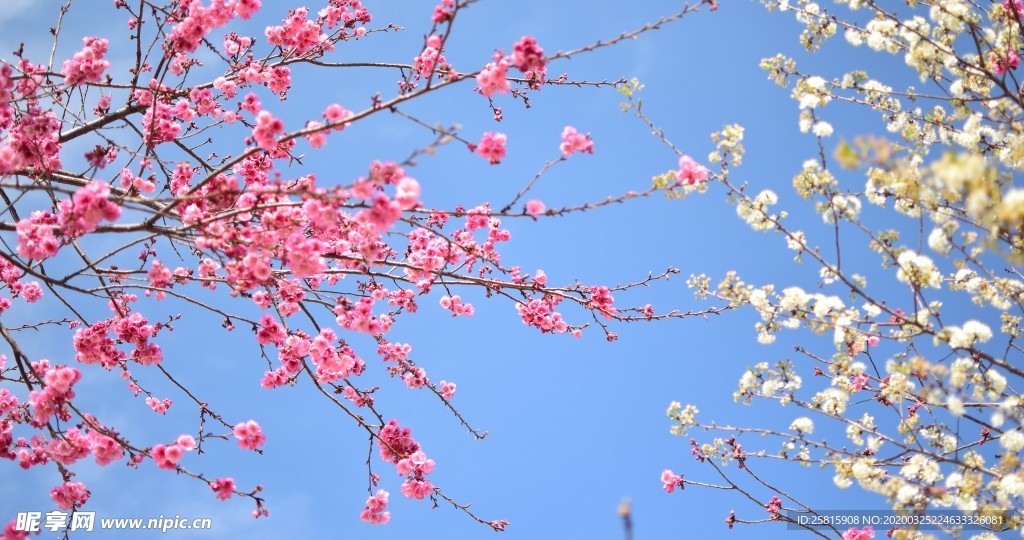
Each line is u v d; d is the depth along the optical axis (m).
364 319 7.08
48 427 6.08
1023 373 5.42
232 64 8.11
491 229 8.34
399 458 7.92
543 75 8.87
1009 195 4.29
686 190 5.84
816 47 7.06
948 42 6.56
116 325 7.18
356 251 7.20
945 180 4.26
